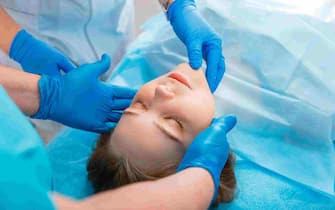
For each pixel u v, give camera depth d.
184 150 0.82
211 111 0.85
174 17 1.02
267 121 1.03
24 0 1.13
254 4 1.13
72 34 1.24
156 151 0.80
